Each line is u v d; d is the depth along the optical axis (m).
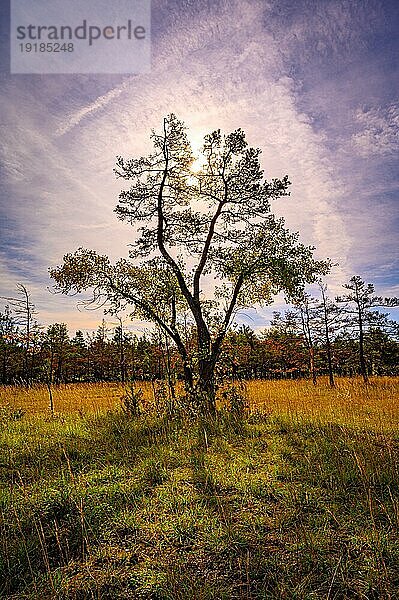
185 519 4.55
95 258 13.66
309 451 7.11
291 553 3.86
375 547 3.85
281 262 13.53
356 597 3.29
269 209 14.19
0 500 5.18
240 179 13.87
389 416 10.74
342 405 13.43
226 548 3.97
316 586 3.41
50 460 7.15
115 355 29.88
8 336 17.31
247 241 14.19
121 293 13.70
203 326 12.97
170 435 8.52
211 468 6.26
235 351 14.08
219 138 13.55
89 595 3.37
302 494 5.17
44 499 5.12
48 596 3.35
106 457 7.15
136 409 11.65
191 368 12.70
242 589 3.41
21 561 3.85
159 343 13.06
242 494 5.29
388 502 4.91
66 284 13.66
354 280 25.16
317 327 25.70
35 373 22.11
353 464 6.13
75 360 30.09
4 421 11.30
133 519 4.57
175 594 3.30
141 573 3.63
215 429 9.05
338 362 33.69
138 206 13.90
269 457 6.94
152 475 6.05
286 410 11.89
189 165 13.83
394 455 6.55
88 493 5.28
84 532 4.27
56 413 12.58
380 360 33.19
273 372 36.59
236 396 11.79
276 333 31.03
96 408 13.62
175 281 13.93
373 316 24.92
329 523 4.48
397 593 3.27
